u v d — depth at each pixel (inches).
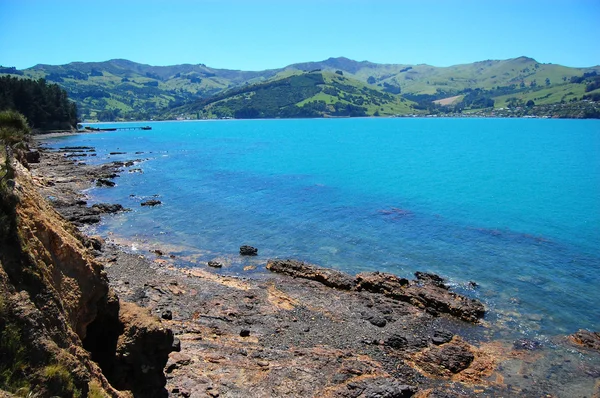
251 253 1610.5
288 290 1266.0
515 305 1222.3
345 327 1059.9
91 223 1959.9
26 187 730.2
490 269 1478.8
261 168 3836.1
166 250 1642.5
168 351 714.2
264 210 2271.2
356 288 1290.6
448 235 1856.5
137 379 683.4
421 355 956.6
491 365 940.6
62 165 3449.8
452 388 861.8
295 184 3048.7
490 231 1925.4
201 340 958.4
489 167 4015.8
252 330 1022.4
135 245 1689.2
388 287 1270.9
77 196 2440.9
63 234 697.6
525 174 3614.7
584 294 1289.4
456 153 5152.6
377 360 928.9
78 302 634.8
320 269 1390.3
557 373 921.5
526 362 956.6
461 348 982.4
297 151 5324.8
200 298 1182.9
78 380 504.7
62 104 7746.1
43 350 486.9
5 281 500.1
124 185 2903.5
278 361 890.1
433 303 1187.9
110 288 740.7
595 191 2888.8
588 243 1761.8
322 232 1881.2
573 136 7283.5
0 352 454.3
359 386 810.2
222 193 2699.3
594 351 999.6
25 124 1123.3
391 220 2089.1
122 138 7076.8
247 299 1188.5
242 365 864.3
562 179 3378.4
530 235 1871.3
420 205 2433.6
